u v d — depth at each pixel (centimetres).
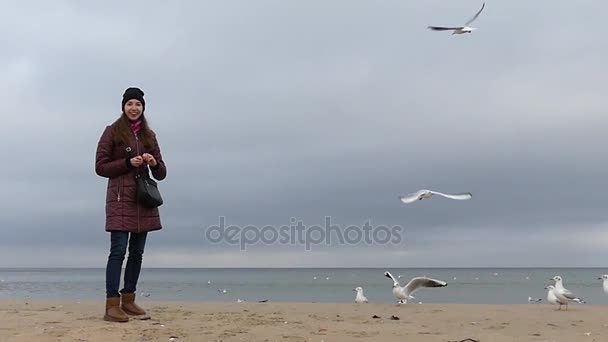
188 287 4938
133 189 673
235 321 724
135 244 703
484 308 1073
